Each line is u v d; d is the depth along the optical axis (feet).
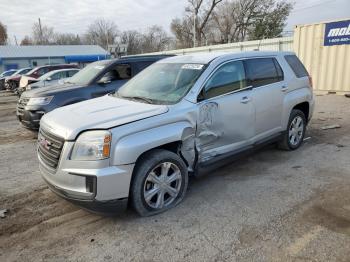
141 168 11.52
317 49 41.83
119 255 9.95
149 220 11.85
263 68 16.69
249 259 9.46
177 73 14.82
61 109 13.98
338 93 40.47
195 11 153.99
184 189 12.96
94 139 10.80
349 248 9.77
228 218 11.77
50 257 10.01
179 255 9.79
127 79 26.30
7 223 12.09
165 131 12.00
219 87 14.24
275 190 13.96
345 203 12.55
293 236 10.49
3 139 25.93
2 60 155.02
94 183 10.61
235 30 164.76
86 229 11.49
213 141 14.05
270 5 153.99
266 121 16.62
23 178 16.72
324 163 16.98
